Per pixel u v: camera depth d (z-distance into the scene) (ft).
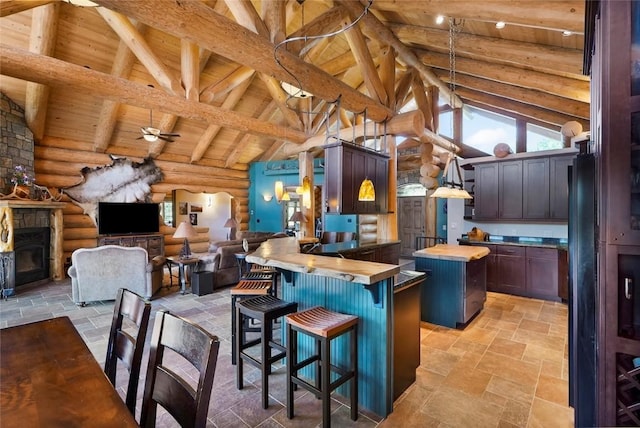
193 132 26.89
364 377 7.61
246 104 25.08
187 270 20.57
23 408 3.34
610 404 4.46
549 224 18.88
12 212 17.52
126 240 25.41
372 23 15.79
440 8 10.99
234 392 8.14
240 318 8.23
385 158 16.58
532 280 17.06
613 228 4.41
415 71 21.07
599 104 4.98
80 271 15.12
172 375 3.97
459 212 22.22
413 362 8.58
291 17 17.99
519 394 8.05
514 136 23.90
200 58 19.35
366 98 15.92
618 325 4.43
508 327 12.70
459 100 24.77
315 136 23.53
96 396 3.59
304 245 14.37
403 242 31.19
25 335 5.20
